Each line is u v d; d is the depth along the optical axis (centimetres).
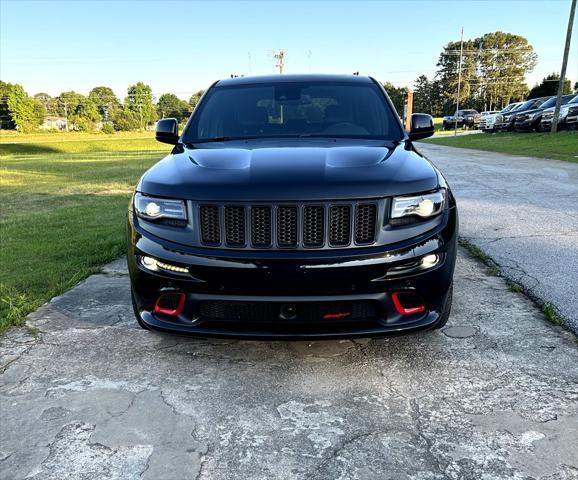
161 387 261
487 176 1046
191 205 248
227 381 266
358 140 332
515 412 232
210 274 244
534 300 359
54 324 341
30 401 248
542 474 192
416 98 11700
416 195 250
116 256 522
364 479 192
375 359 286
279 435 220
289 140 334
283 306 246
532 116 2464
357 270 239
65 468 201
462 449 208
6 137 8919
